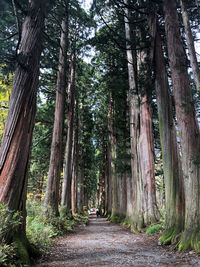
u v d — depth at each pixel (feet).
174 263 14.14
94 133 81.51
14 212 13.97
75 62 55.77
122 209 59.77
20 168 14.80
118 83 44.62
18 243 13.64
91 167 118.01
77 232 36.47
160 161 54.13
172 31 24.07
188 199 19.08
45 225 28.48
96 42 37.19
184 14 22.56
